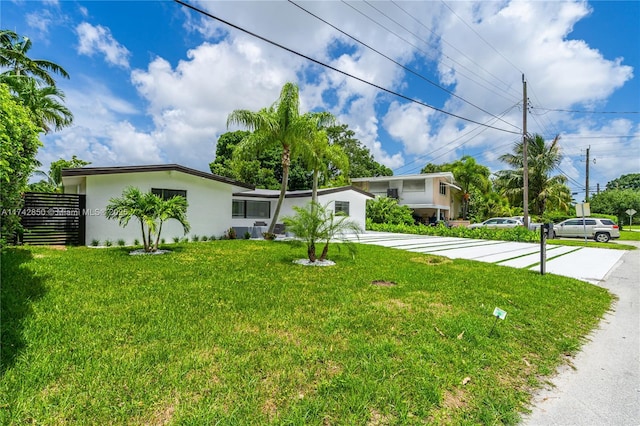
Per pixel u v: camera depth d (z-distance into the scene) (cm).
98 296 450
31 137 528
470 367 290
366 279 630
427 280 636
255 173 2847
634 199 3291
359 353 303
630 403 250
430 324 387
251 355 288
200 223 1270
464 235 1969
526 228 1862
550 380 284
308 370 267
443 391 251
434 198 2722
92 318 362
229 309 418
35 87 1542
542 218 2747
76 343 297
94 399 214
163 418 201
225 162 2933
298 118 1283
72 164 2306
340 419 210
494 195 3216
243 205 1953
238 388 237
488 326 392
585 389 270
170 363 267
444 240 1747
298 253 952
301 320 386
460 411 229
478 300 504
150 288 505
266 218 2069
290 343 319
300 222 796
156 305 420
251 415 207
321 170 1595
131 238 1120
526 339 366
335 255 954
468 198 3153
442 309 451
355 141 3969
